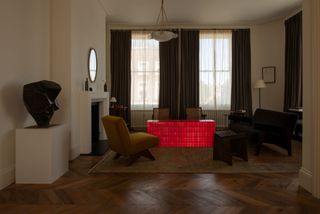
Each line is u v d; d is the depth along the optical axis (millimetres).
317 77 2346
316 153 2393
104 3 5598
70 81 3867
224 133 3801
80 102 4277
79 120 4254
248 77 7156
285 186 2727
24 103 2963
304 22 2590
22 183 2814
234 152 3939
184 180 2936
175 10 6094
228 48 7184
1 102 2701
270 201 2338
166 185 2770
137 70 7203
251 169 3348
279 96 6977
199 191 2594
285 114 4262
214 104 7215
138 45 7188
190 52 7152
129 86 7145
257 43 7238
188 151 4469
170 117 7125
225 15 6484
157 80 7207
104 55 6020
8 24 2809
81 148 4281
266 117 4777
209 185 2770
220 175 3115
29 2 3250
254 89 7273
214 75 7184
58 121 3850
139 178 3002
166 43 7137
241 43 7145
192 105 7172
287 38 6430
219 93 7211
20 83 3066
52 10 3840
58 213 2104
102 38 5871
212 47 7188
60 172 3068
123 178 3002
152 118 6840
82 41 4445
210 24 7184
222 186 2738
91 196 2463
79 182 2861
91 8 5000
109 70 7227
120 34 7129
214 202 2322
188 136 5086
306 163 2621
